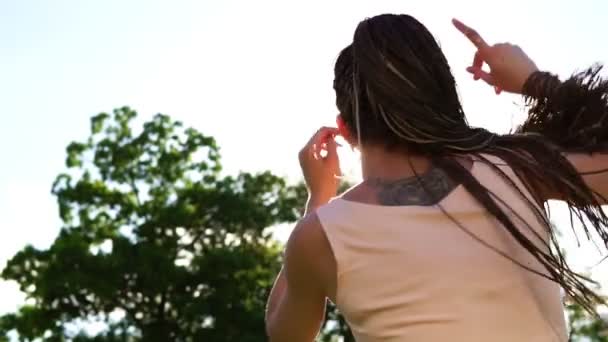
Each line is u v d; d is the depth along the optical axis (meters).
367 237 2.01
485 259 1.98
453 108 2.10
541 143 2.12
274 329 2.24
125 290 35.50
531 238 2.03
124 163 38.34
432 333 1.94
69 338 35.50
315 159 2.37
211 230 38.09
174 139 39.06
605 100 2.21
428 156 2.07
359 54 2.12
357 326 2.04
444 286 1.96
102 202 37.94
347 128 2.21
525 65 2.38
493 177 2.07
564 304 2.12
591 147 2.17
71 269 34.94
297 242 2.07
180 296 35.22
